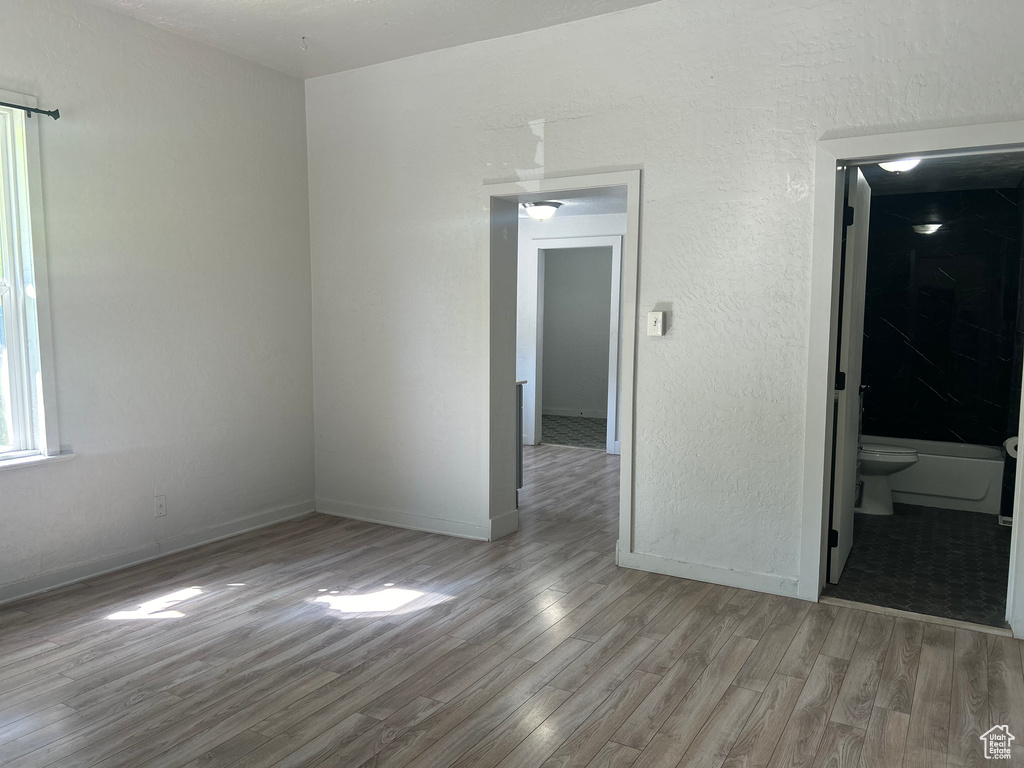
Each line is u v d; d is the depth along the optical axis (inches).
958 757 84.7
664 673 105.2
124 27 145.9
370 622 123.4
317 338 193.8
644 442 147.9
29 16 130.6
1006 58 111.9
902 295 226.2
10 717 92.9
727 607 130.2
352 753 85.0
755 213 133.0
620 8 142.3
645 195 143.7
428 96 169.8
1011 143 112.3
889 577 146.1
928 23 116.6
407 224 176.1
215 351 168.1
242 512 177.6
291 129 185.3
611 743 87.4
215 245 166.9
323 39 159.6
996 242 214.2
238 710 94.8
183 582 142.4
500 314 169.9
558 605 131.2
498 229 167.0
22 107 128.4
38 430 137.2
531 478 242.1
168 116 155.1
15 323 134.0
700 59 136.2
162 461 157.8
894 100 120.1
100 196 143.2
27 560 134.7
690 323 140.9
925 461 209.0
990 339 216.1
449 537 174.4
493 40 159.8
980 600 133.3
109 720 92.3
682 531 145.6
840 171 127.5
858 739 88.4
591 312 398.6
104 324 145.2
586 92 149.0
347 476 192.4
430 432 177.5
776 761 84.0
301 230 189.6
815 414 129.5
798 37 126.9
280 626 121.6
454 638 117.0
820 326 127.7
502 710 95.0
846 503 148.0
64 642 115.0
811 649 113.2
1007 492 189.6
